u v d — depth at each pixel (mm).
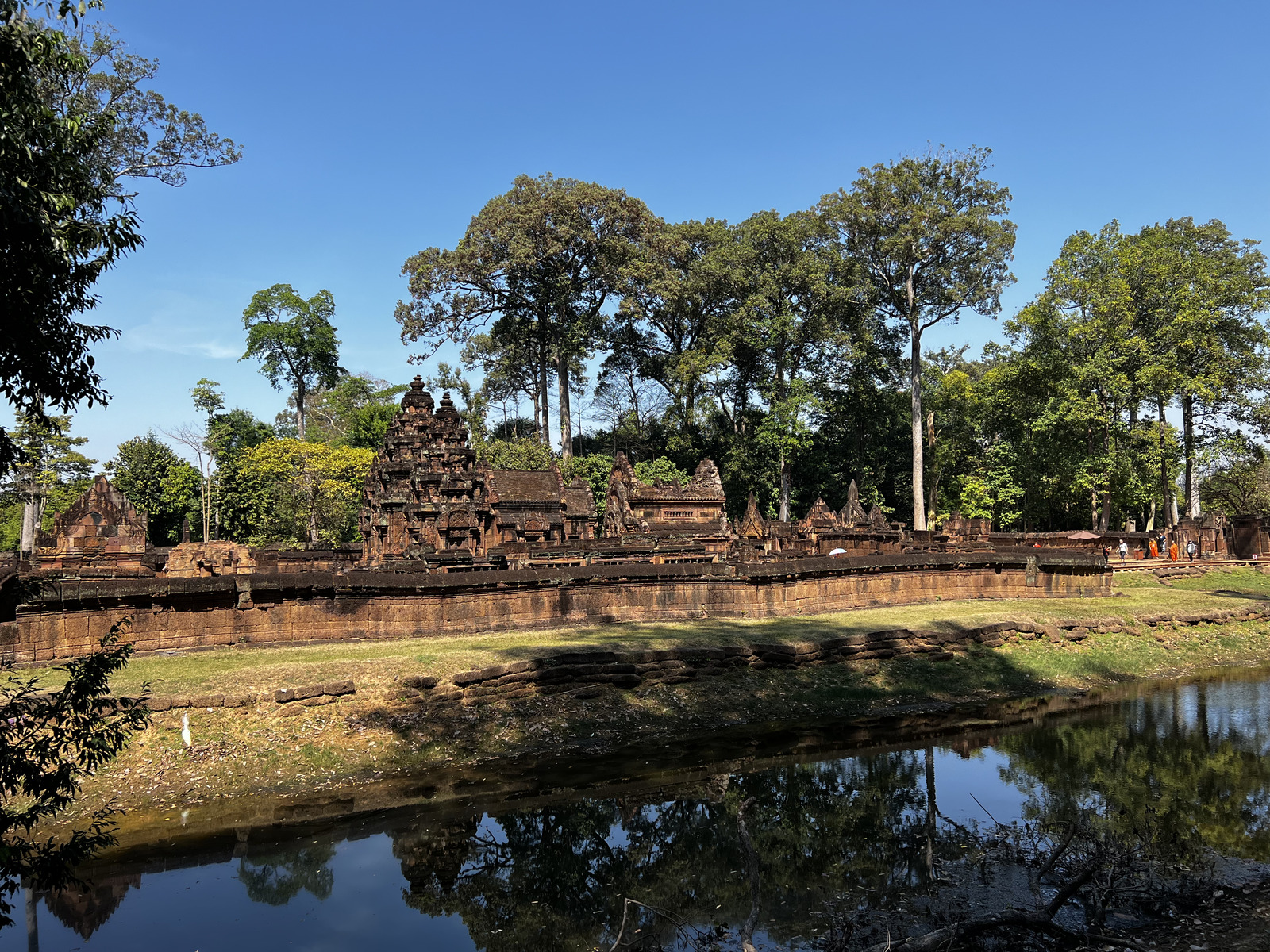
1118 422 54156
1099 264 56250
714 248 73500
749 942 9000
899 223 61156
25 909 11672
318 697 17609
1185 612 30812
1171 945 9930
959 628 25938
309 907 11766
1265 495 74625
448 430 44594
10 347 8914
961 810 15250
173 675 18125
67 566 33656
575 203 67562
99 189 10414
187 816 14570
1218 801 15469
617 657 20844
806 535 42125
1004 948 9969
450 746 17656
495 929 11180
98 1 9070
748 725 20188
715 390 74562
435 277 68625
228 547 28922
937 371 83438
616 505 49531
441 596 23547
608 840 14156
